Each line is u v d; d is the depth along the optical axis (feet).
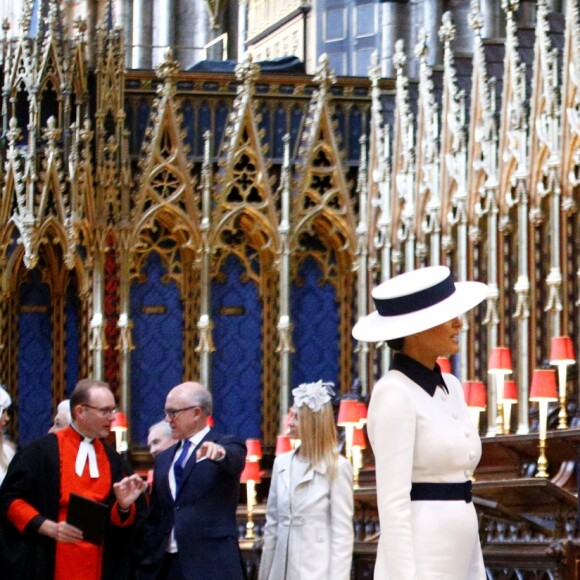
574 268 95.55
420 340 36.70
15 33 157.79
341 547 54.13
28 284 117.80
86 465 52.13
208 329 116.78
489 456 90.53
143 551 53.01
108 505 52.19
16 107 115.24
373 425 35.99
